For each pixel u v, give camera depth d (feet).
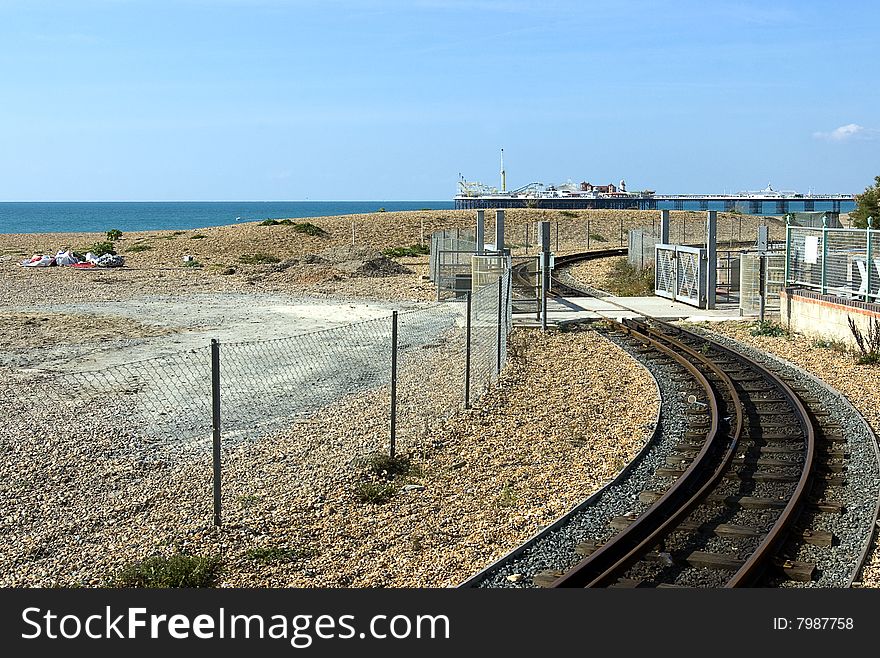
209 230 214.90
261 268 140.77
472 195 513.86
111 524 31.30
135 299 102.78
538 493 34.78
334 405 48.73
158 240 191.83
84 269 138.92
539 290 85.35
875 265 65.82
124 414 45.68
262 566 28.14
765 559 27.09
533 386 55.26
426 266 153.79
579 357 66.33
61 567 27.71
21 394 49.96
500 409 48.65
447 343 69.97
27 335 73.46
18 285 115.03
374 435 42.70
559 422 45.98
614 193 508.12
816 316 72.54
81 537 30.07
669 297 106.22
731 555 27.76
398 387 53.52
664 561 27.20
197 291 111.86
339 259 147.13
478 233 107.24
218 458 31.32
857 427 43.09
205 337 73.67
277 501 33.71
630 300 105.70
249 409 47.34
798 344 71.00
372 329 77.77
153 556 28.48
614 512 31.99
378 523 31.71
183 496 34.12
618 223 273.54
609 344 72.02
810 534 29.32
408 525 31.45
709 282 94.94
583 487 35.24
